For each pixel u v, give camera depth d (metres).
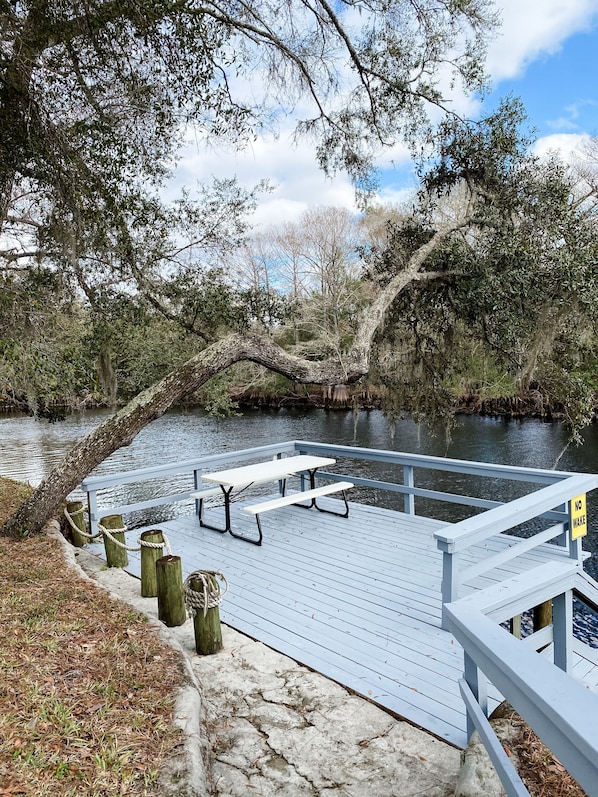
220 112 4.11
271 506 4.41
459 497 4.48
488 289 5.28
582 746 0.74
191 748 1.69
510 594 1.75
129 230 4.51
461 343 6.54
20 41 3.04
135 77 3.67
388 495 9.38
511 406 14.78
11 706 1.83
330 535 4.65
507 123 5.45
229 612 3.18
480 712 1.44
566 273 5.04
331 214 17.47
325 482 10.32
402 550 4.20
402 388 6.73
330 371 4.54
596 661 2.84
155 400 4.08
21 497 6.01
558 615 2.08
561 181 5.52
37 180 3.92
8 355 4.52
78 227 3.82
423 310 6.17
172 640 2.53
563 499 3.48
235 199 5.27
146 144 4.31
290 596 3.38
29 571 3.41
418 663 2.53
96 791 1.45
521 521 3.13
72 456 4.20
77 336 5.56
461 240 5.85
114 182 4.10
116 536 4.05
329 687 2.34
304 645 2.75
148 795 1.46
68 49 3.35
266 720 2.10
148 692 2.03
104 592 3.13
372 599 3.30
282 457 5.98
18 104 3.40
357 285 14.86
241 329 4.57
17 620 2.62
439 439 12.98
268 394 21.36
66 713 1.81
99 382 6.18
